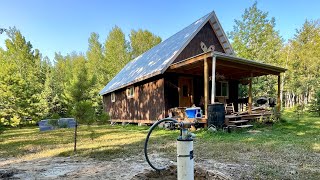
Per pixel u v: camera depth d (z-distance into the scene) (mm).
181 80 11656
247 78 13984
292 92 25922
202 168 3363
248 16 25031
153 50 16188
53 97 21109
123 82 13984
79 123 5766
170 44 13492
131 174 3311
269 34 24672
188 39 11594
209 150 5156
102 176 3258
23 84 16859
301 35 25562
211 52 7957
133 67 16328
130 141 6910
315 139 6613
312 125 10234
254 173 3391
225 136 7297
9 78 16156
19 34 28234
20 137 9219
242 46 24781
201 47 12680
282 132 8219
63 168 3828
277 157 4457
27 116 16922
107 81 28469
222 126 8227
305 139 6645
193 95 12031
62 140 7848
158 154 4832
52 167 3930
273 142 6172
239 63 9281
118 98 15656
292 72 24484
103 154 5008
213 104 8227
